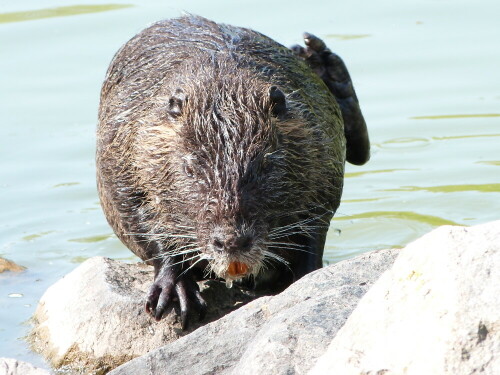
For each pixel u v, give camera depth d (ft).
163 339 44.37
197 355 37.06
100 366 44.21
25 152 69.36
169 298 45.21
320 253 48.44
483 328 26.76
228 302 47.52
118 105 50.16
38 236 61.11
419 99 73.82
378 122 71.87
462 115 71.97
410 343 27.73
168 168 44.45
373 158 68.69
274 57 51.49
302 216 47.19
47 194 65.57
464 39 80.12
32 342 47.47
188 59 49.47
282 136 44.62
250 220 41.09
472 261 27.78
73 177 67.15
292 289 38.40
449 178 65.82
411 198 64.03
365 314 29.48
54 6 86.33
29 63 78.43
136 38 54.80
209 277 48.65
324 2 85.97
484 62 77.20
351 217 62.13
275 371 31.50
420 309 28.09
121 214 48.37
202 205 41.91
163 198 45.19
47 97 74.74
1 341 47.85
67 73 77.15
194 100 44.47
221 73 46.83
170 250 46.11
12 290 54.08
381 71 76.79
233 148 42.50
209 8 83.97
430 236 29.27
